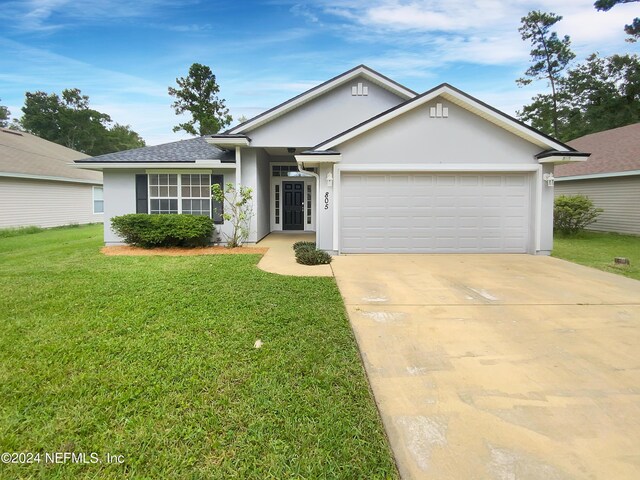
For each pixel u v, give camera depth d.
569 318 4.64
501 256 9.33
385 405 2.72
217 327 4.17
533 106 33.97
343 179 9.55
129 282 6.32
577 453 2.20
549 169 9.41
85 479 2.00
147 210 11.39
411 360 3.46
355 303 5.27
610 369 3.26
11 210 15.45
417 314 4.79
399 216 9.62
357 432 2.40
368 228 9.64
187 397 2.77
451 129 9.29
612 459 2.15
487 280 6.68
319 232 9.52
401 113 9.08
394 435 2.38
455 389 2.94
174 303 5.07
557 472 2.05
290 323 4.32
